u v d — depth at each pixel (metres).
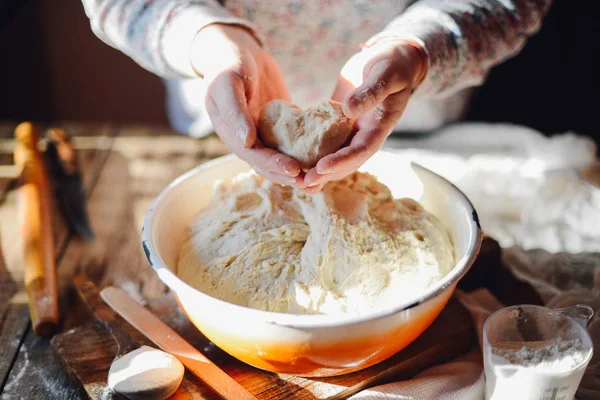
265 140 0.62
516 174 0.94
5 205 0.91
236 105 0.60
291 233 0.63
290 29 0.94
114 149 1.04
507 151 1.01
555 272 0.77
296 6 0.91
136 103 1.70
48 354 0.67
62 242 0.84
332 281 0.60
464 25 0.75
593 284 0.75
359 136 0.59
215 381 0.58
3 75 1.61
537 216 0.86
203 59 0.71
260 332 0.53
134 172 0.99
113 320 0.67
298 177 0.58
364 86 0.59
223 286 0.61
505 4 0.79
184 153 1.03
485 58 0.79
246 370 0.62
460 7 0.77
